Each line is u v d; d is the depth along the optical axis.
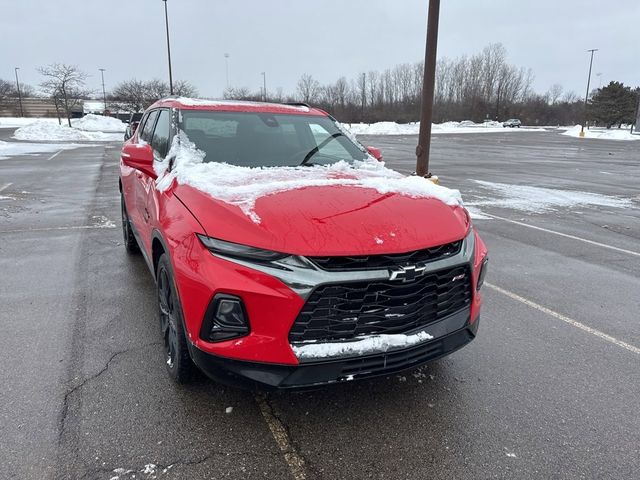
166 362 3.26
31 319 4.03
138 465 2.40
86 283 4.91
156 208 3.26
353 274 2.41
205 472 2.37
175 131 3.83
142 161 3.56
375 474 2.39
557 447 2.61
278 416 2.82
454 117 84.12
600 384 3.26
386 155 22.77
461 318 2.84
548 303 4.71
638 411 2.96
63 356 3.42
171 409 2.84
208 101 4.35
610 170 17.77
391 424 2.78
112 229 7.32
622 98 77.50
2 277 5.06
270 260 2.40
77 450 2.48
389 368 2.57
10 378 3.12
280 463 2.45
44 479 2.28
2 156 19.97
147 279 5.03
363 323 2.50
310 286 2.35
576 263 6.08
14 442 2.52
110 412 2.79
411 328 2.65
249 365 2.41
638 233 7.80
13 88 78.44
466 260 2.78
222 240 2.50
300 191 2.92
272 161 3.80
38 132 32.94
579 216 9.15
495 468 2.45
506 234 7.57
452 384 3.22
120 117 54.06
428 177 9.41
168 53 34.91
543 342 3.87
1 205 9.25
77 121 50.66
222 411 2.84
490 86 88.75
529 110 88.62
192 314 2.53
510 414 2.90
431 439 2.66
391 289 2.50
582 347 3.79
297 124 4.32
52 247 6.26
